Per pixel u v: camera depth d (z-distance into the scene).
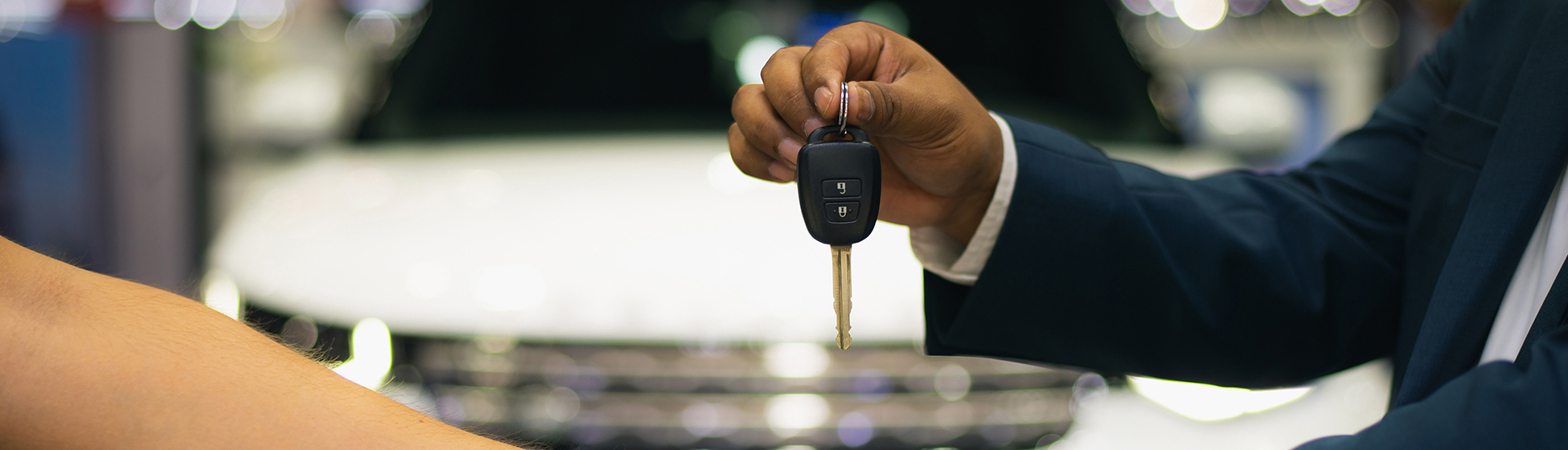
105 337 0.43
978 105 0.80
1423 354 0.69
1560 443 0.47
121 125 3.13
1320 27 4.65
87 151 3.12
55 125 3.11
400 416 0.47
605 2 2.38
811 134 0.70
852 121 0.69
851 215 0.70
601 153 1.94
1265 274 0.89
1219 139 2.38
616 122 2.15
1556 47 0.68
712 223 1.53
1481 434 0.49
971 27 2.40
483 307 1.43
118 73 3.13
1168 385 1.44
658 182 1.72
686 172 1.77
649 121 2.14
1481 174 0.71
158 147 3.16
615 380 1.40
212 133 3.27
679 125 2.11
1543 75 0.68
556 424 1.41
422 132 2.20
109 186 3.14
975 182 0.83
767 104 0.74
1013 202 0.84
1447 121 0.82
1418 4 3.25
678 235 1.50
